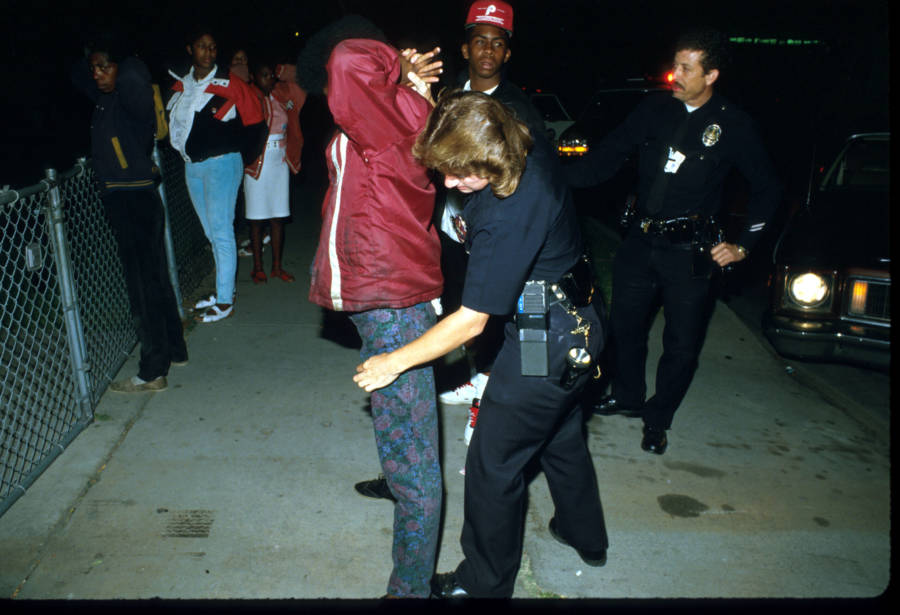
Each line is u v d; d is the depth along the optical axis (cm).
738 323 530
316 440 348
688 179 313
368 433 357
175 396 386
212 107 444
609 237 793
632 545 283
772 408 407
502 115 188
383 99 199
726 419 391
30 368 410
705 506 311
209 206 473
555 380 220
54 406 371
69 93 1162
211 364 428
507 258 199
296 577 256
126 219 357
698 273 318
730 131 305
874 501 320
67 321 337
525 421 223
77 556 261
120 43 334
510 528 231
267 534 278
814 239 427
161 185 464
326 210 221
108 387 391
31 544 266
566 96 2094
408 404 222
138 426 354
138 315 376
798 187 578
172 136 453
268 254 670
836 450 364
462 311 205
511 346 223
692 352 331
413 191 211
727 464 346
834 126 548
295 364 433
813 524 301
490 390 227
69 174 370
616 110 1012
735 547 285
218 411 372
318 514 291
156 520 283
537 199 199
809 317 411
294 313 518
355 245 212
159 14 1120
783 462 350
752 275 699
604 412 391
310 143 1524
